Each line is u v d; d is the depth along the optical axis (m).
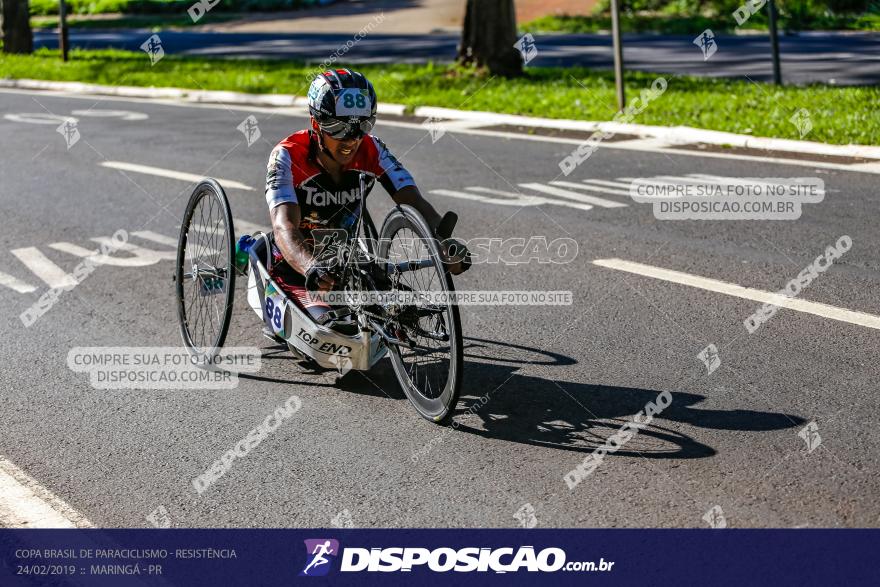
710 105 12.81
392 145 11.73
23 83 20.14
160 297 6.02
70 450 3.93
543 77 16.59
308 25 32.94
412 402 4.28
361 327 4.30
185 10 39.72
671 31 26.02
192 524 3.35
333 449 3.90
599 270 6.36
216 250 5.04
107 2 40.50
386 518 3.36
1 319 5.63
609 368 4.68
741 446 3.80
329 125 4.11
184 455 3.87
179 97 17.22
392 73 17.53
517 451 3.83
